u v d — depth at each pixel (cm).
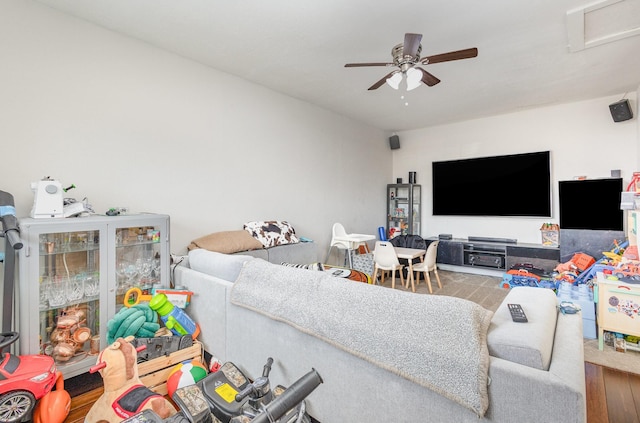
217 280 214
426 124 571
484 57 301
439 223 584
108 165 254
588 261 376
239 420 133
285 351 165
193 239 311
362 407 136
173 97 294
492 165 516
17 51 211
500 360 106
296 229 429
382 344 126
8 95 208
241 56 299
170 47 282
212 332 216
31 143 217
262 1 216
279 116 399
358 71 333
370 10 226
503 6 222
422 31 254
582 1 217
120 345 164
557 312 161
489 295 399
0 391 141
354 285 149
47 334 196
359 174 550
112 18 238
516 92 402
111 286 210
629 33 256
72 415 170
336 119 496
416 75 246
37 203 190
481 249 498
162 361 190
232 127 345
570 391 90
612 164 421
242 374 181
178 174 299
